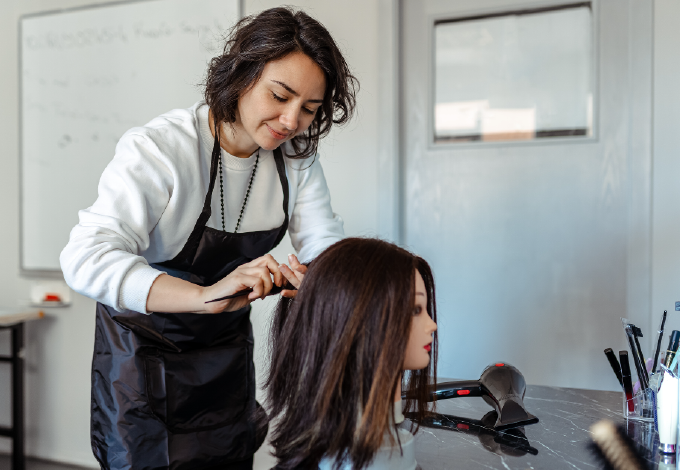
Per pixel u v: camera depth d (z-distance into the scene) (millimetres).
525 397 1034
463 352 2039
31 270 2445
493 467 707
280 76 883
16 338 2266
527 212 1951
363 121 2027
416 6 2037
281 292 819
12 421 2332
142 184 937
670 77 1754
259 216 1145
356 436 625
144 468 1039
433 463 722
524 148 1945
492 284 1996
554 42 1898
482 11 1961
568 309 1921
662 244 1778
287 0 2092
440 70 2020
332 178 2076
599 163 1873
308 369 650
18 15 2455
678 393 742
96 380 1083
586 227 1893
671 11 1745
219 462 1114
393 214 2002
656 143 1773
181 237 1043
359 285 639
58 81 2389
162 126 992
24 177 2451
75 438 2393
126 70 2291
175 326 1075
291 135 973
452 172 2023
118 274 838
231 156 1062
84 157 2367
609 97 1854
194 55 2191
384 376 623
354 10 2023
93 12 2326
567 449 770
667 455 748
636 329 903
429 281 799
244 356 1182
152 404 1054
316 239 1197
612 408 962
